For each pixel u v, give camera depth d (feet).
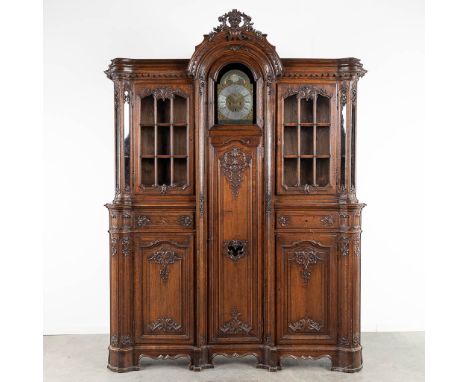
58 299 19.45
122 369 15.67
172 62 15.67
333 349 15.81
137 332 15.94
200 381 14.93
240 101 15.83
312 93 15.72
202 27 19.17
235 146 15.62
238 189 15.71
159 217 15.80
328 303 15.87
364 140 19.36
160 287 15.93
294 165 16.33
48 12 19.17
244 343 15.98
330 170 15.83
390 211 19.43
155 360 16.84
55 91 19.26
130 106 15.78
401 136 19.38
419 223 19.44
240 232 15.78
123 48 19.25
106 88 19.35
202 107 15.39
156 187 15.94
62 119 19.31
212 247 15.79
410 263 19.48
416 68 19.31
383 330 19.53
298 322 15.89
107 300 19.57
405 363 16.33
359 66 15.53
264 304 15.84
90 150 19.42
